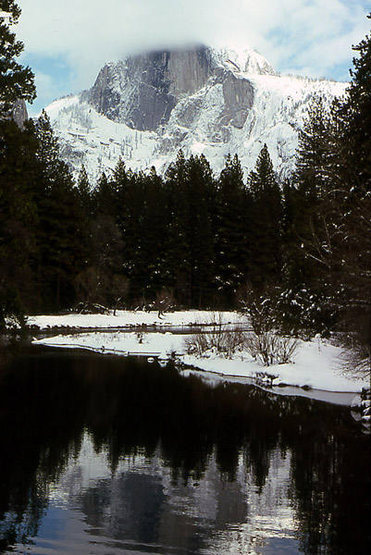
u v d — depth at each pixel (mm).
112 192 82750
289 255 34812
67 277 60500
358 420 17000
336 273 22484
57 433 15023
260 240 74562
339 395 21234
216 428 15844
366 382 22609
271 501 10453
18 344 21688
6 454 13094
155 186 82812
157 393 20875
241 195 80562
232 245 77500
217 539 8805
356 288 21016
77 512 9805
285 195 82125
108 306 66062
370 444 14406
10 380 23094
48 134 70250
